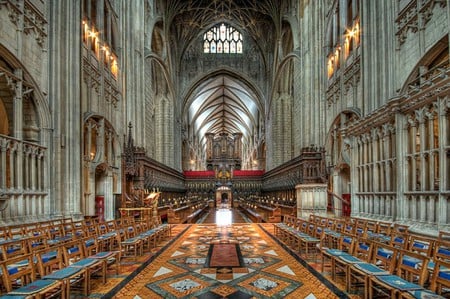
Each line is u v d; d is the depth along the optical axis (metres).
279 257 10.22
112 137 22.69
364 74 17.50
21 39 12.41
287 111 44.78
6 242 7.24
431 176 10.83
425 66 13.49
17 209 11.90
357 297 6.45
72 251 7.79
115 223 13.22
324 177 25.17
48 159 14.02
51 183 14.25
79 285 7.35
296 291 6.84
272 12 43.47
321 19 27.86
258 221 23.69
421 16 13.57
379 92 16.47
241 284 7.36
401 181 12.27
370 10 17.31
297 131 33.03
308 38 28.92
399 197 12.28
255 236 15.09
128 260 9.95
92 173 18.86
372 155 14.88
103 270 7.43
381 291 6.03
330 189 24.69
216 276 8.02
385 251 7.18
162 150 44.62
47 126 14.01
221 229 18.05
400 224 11.77
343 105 22.34
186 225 20.41
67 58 15.55
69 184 15.33
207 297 6.53
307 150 27.45
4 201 10.72
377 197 14.29
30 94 13.26
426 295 4.70
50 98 14.48
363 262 6.65
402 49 15.17
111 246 10.30
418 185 12.29
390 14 15.76
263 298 6.46
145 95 31.44
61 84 15.11
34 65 13.53
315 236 11.48
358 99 20.33
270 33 49.62
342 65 22.61
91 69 19.17
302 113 30.12
